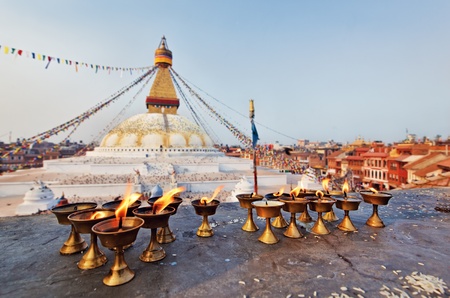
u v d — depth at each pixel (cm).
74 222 265
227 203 605
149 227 280
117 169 2528
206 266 272
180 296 215
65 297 213
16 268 267
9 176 2562
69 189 2020
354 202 381
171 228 407
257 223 439
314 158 7106
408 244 337
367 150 5719
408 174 3612
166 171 2572
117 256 242
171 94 3816
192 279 244
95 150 3500
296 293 220
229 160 3391
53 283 237
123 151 3180
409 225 421
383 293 221
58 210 320
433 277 249
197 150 3384
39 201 1617
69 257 296
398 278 248
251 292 221
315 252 309
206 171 2786
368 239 355
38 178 2453
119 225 247
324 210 371
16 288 228
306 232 385
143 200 1925
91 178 2280
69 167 2745
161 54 3694
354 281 242
